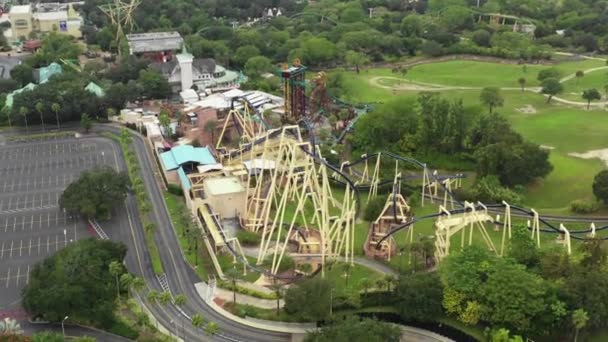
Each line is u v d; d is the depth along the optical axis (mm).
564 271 170375
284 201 194750
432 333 164375
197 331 163875
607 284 160250
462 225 191250
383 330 148375
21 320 166375
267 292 180250
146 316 162250
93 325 163875
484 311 159125
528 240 184500
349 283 184500
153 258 198250
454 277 165500
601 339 159875
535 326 156875
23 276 187375
